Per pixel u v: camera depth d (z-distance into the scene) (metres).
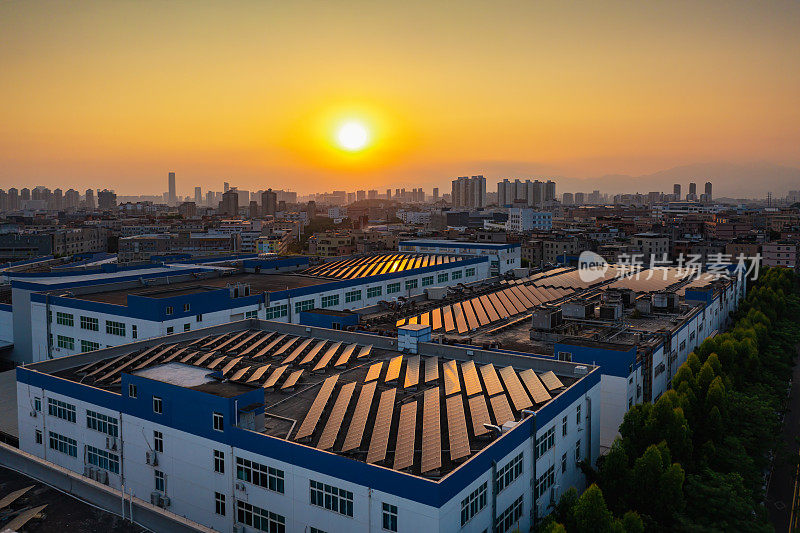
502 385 52.28
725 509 46.09
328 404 48.50
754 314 107.94
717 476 49.41
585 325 80.62
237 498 43.12
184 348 65.12
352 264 138.88
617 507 47.16
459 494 35.62
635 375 64.50
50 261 188.38
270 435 43.34
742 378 79.88
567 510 42.19
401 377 55.28
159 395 46.97
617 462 48.41
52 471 43.72
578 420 52.50
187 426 45.47
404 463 37.81
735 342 81.94
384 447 39.97
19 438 58.66
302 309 101.56
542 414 45.00
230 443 43.12
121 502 39.91
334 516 38.41
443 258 151.25
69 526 38.59
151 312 78.06
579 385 51.94
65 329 88.62
